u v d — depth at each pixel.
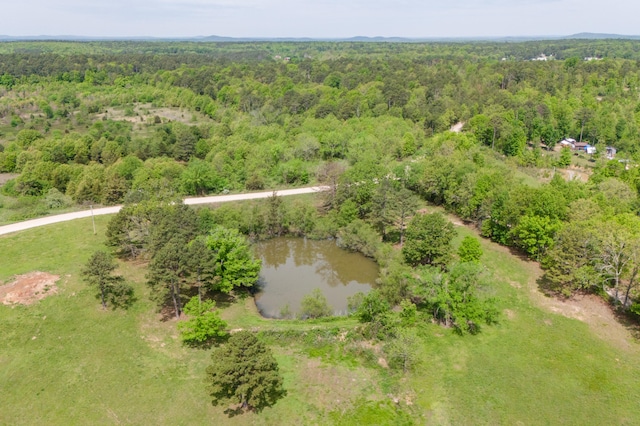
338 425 34.47
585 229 48.91
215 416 34.94
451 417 35.03
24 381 37.62
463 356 41.31
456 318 43.81
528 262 57.97
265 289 56.50
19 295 46.31
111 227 54.34
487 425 34.28
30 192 82.81
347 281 59.47
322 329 44.59
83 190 76.00
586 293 50.31
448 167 74.75
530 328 45.06
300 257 67.69
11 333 42.19
